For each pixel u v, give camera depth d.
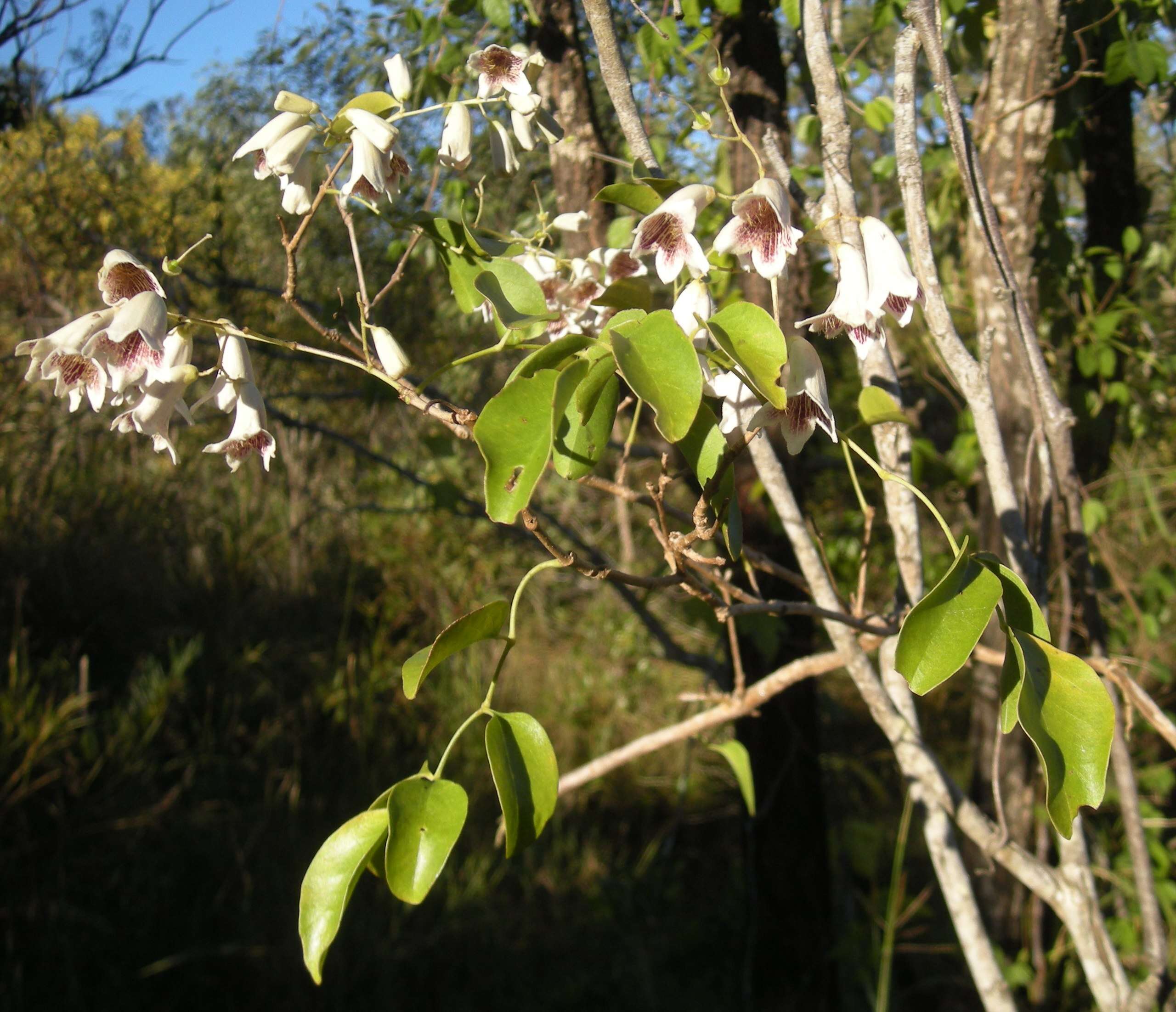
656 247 0.28
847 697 1.67
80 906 1.15
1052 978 0.89
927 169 0.80
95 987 1.08
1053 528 0.59
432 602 1.91
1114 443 0.97
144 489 1.80
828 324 0.29
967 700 1.70
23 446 1.60
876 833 1.00
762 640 0.79
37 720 1.26
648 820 1.53
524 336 0.37
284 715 1.54
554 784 0.27
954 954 0.95
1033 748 0.75
